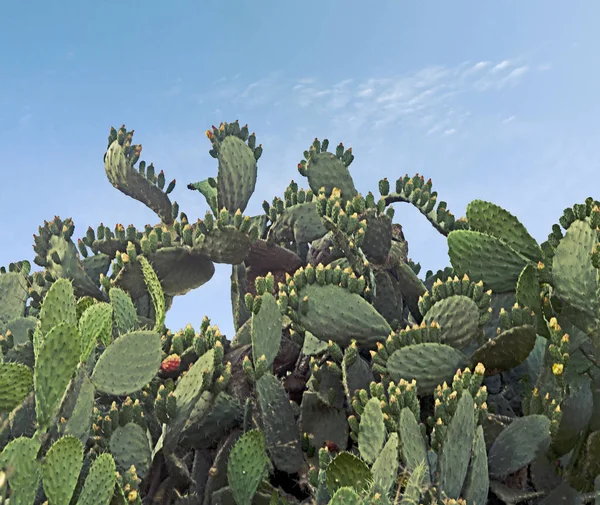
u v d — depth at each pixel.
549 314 3.73
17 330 4.71
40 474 2.54
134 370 3.45
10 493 2.42
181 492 3.68
